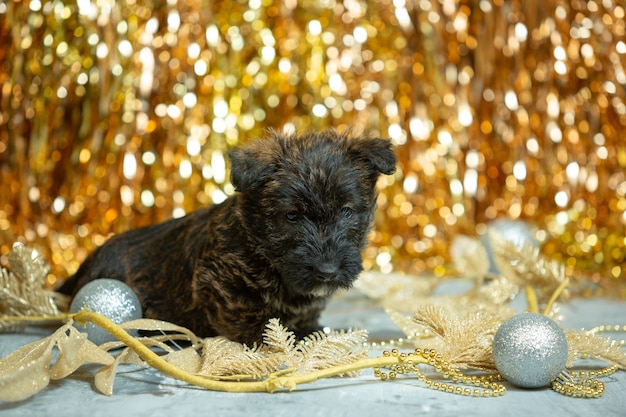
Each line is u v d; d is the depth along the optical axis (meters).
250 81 1.09
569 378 0.61
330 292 0.68
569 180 1.16
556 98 1.15
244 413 0.56
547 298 0.82
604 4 1.13
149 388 0.61
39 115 1.06
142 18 1.05
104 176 1.08
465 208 1.18
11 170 1.08
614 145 1.16
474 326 0.64
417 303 0.86
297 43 1.09
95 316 0.62
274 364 0.62
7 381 0.56
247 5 1.07
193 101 1.07
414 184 1.15
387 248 1.15
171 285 0.76
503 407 0.57
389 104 1.12
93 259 0.80
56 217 1.09
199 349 0.72
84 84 1.05
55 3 1.03
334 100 1.10
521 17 1.14
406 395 0.60
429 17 1.12
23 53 1.04
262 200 0.68
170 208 1.09
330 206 0.67
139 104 1.06
